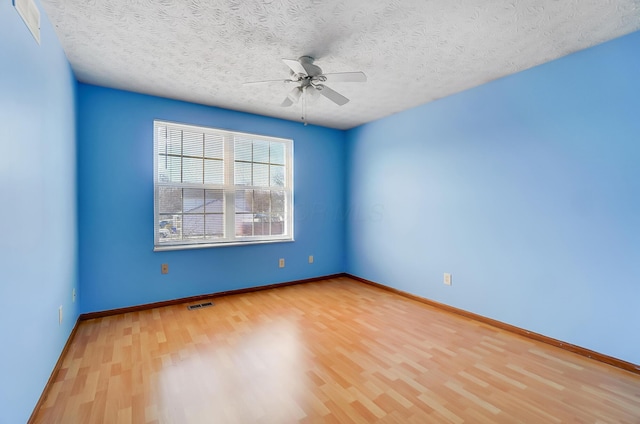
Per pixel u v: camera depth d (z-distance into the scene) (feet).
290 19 6.18
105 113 9.67
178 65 8.27
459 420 5.03
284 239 13.62
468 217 9.90
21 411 4.51
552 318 7.91
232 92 10.22
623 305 6.75
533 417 5.12
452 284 10.37
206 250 11.60
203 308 10.57
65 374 6.34
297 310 10.41
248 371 6.52
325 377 6.30
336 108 11.90
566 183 7.64
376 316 9.87
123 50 7.45
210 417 5.09
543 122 8.05
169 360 6.97
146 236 10.38
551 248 7.92
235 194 12.39
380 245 13.38
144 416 5.10
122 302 10.01
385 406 5.38
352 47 7.30
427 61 7.98
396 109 12.03
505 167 8.89
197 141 11.49
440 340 8.11
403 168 12.26
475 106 9.68
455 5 5.71
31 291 4.95
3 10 3.95
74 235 8.54
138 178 10.23
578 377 6.34
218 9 5.86
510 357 7.20
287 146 13.87
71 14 5.98
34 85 5.16
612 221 6.90
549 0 5.55
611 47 6.88
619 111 6.77
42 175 5.57
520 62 8.02
